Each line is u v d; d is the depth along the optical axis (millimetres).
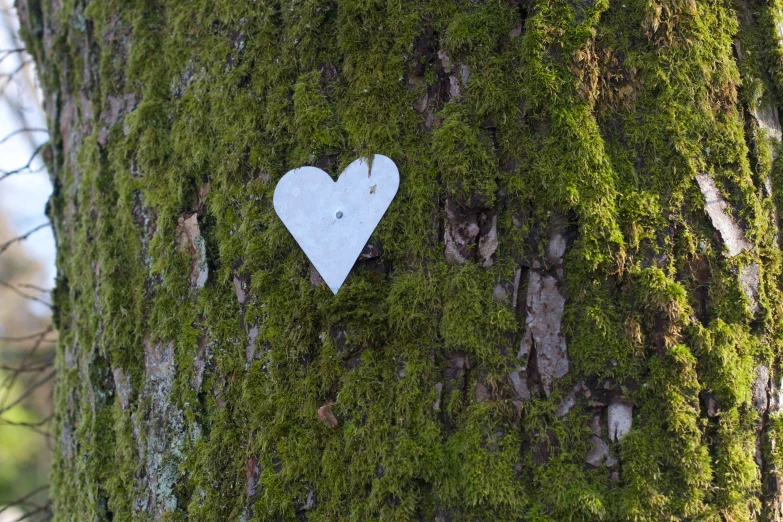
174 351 1403
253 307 1384
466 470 1336
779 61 1374
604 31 1356
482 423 1341
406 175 1365
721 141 1356
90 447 1440
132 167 1436
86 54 1487
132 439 1415
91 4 1479
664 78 1354
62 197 1554
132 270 1432
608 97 1357
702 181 1353
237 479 1375
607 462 1337
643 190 1351
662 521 1328
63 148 1543
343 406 1358
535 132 1356
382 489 1343
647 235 1348
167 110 1429
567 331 1346
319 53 1386
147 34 1441
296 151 1384
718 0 1369
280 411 1367
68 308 1543
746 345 1348
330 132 1377
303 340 1369
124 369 1426
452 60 1364
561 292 1348
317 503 1357
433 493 1343
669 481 1334
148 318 1417
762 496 1345
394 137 1367
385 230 1365
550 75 1351
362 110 1373
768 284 1359
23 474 5000
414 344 1354
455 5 1367
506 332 1348
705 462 1334
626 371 1340
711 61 1359
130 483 1412
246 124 1393
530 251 1353
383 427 1350
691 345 1343
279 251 1383
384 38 1374
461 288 1351
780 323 1357
